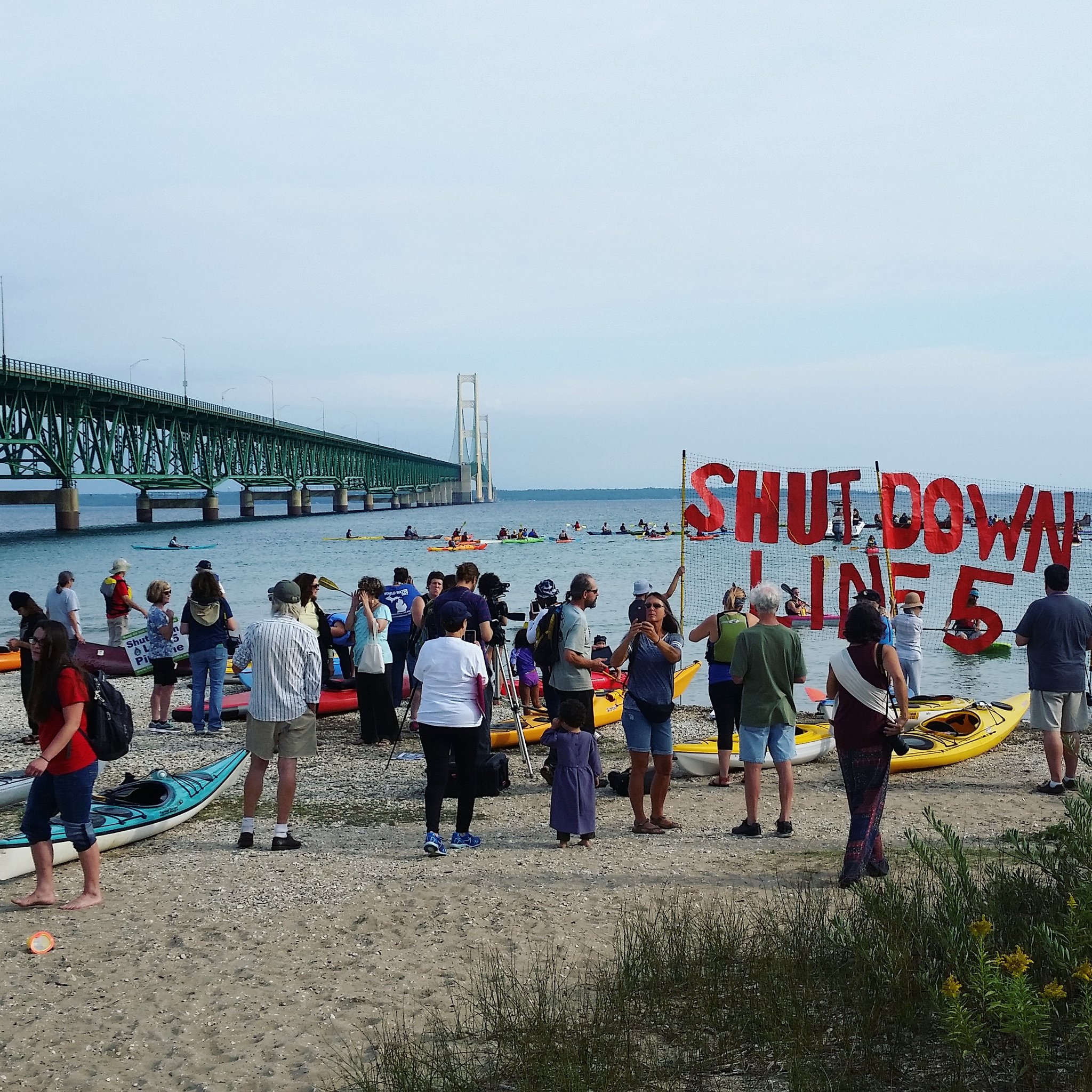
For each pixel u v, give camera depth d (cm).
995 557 4556
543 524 13200
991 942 463
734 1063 425
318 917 633
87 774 654
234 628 1296
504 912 629
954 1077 392
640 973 502
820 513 1434
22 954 580
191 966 559
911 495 1423
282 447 16038
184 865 757
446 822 884
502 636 1109
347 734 1303
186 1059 455
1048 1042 412
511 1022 465
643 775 821
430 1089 411
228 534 9819
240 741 1244
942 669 1966
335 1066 443
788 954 503
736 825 843
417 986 523
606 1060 423
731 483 1426
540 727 1223
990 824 833
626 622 2769
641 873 701
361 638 1226
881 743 636
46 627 637
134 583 4462
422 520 15362
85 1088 432
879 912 507
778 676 791
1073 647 927
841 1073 400
